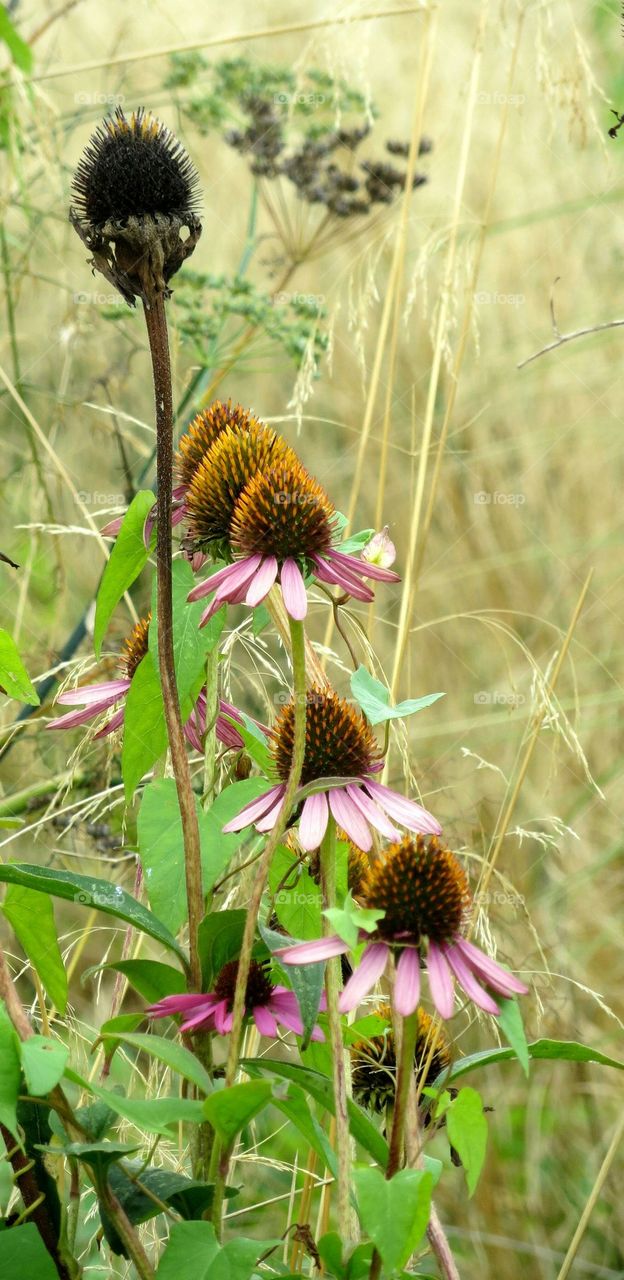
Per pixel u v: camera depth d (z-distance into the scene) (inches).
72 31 80.2
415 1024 30.4
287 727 33.6
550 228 92.4
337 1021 31.2
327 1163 30.9
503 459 84.7
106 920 60.2
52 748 56.0
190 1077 29.8
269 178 69.7
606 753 70.2
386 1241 28.8
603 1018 63.0
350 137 69.2
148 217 32.2
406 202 54.2
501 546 81.3
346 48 59.7
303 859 32.9
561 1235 56.2
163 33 83.2
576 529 82.7
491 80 83.4
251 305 59.4
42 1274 30.7
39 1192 32.0
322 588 33.7
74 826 49.5
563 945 59.9
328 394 85.4
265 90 68.8
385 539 34.7
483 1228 56.2
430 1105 33.9
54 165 57.4
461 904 30.6
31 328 73.3
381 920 30.5
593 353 90.4
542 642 78.4
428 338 83.5
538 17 56.4
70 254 76.0
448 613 78.0
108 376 63.6
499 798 64.4
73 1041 42.4
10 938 52.6
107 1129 31.8
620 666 76.4
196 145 91.1
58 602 63.9
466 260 53.8
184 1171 41.8
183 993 33.2
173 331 60.8
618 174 89.8
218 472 34.1
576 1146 59.4
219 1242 30.2
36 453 61.2
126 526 34.2
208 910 33.5
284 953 30.1
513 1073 61.3
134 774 35.2
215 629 33.6
